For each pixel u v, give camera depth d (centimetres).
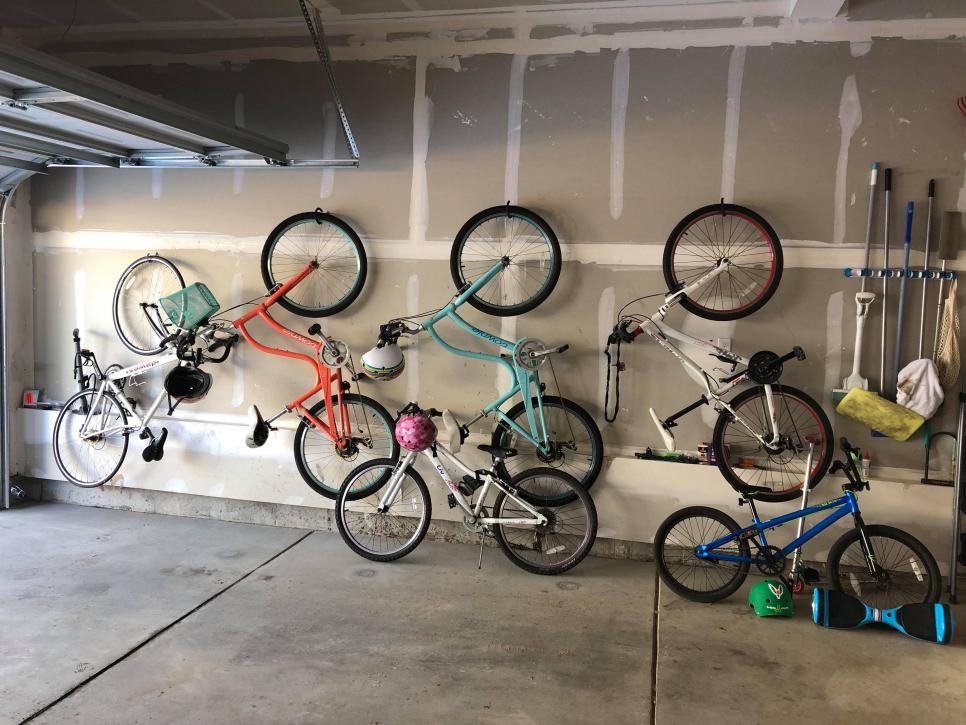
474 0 368
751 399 362
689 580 358
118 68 436
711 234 366
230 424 432
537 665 276
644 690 260
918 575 318
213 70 423
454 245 387
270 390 429
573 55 376
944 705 253
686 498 368
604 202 377
